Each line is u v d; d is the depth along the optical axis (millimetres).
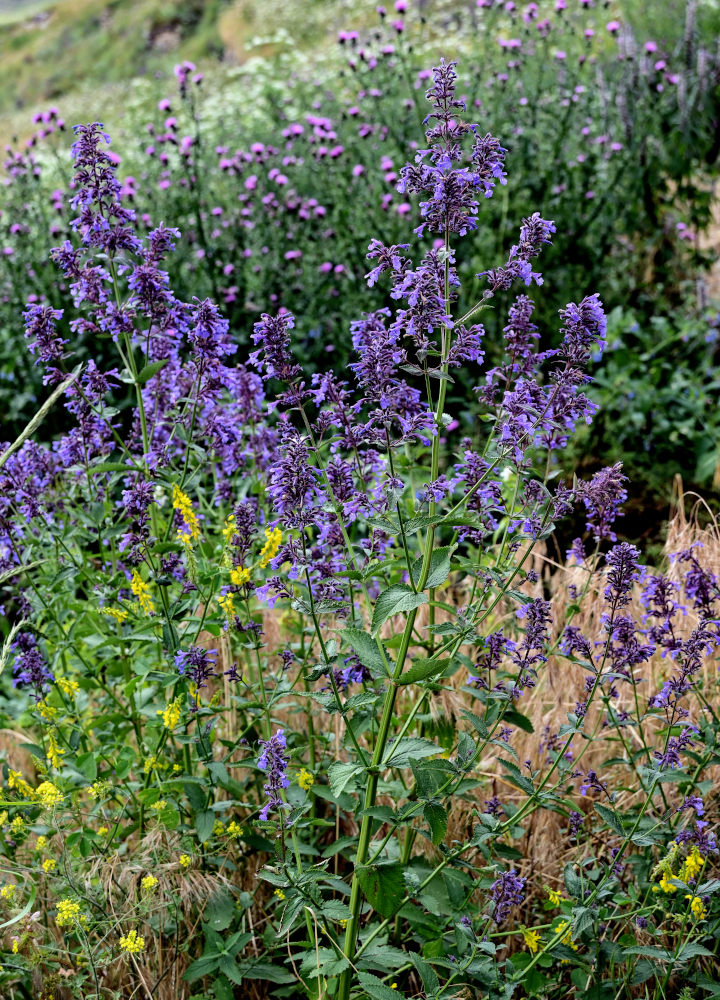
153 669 3193
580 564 3047
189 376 3531
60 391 2746
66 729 3502
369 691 2545
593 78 7477
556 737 3227
